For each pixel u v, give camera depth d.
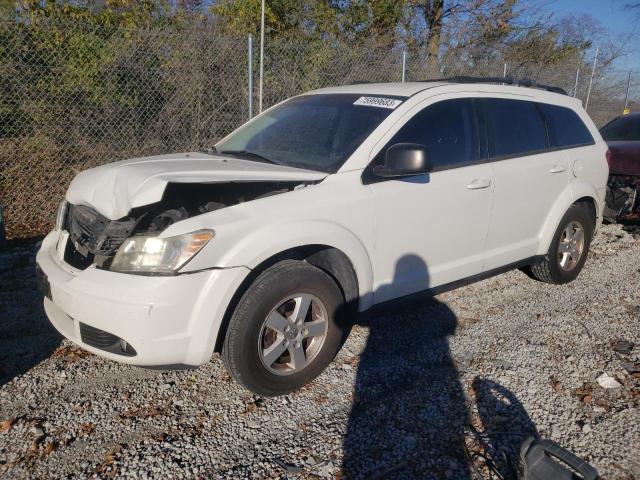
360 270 3.41
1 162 6.96
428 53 11.39
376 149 3.56
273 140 4.06
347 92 4.26
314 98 4.42
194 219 2.88
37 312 4.35
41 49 6.93
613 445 2.85
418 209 3.67
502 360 3.71
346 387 3.36
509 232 4.42
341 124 3.83
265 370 3.10
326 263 3.49
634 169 6.86
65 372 3.48
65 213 3.59
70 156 7.34
